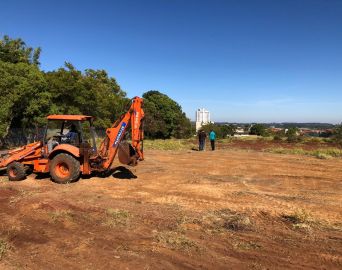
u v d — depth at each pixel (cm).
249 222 806
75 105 3656
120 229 760
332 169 1630
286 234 739
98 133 4225
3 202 991
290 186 1238
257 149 2853
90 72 5734
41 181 1283
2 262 598
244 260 617
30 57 4316
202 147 2684
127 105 1324
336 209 928
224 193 1105
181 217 839
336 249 660
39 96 2764
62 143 1288
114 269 580
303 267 589
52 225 789
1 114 2448
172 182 1283
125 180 1313
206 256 630
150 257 624
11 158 1293
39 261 607
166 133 5897
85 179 1321
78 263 600
